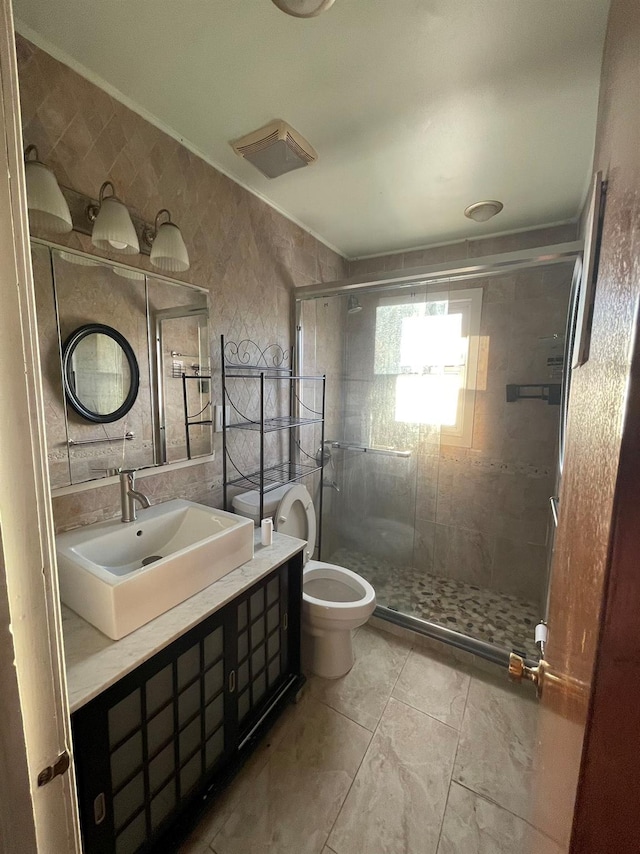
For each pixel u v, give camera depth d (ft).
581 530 1.51
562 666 1.69
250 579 4.00
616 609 0.83
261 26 3.21
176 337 4.90
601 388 1.30
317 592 6.12
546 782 1.81
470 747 4.52
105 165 3.95
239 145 4.72
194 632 3.42
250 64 3.62
